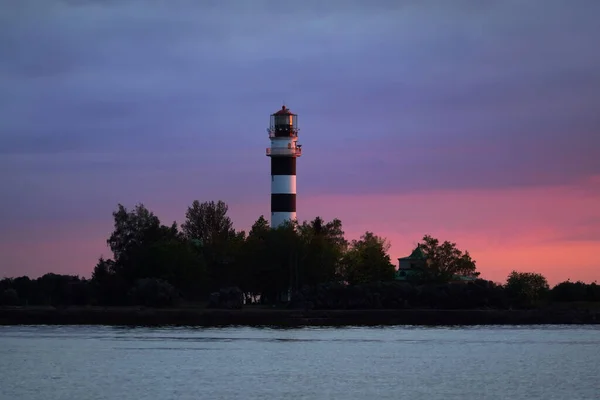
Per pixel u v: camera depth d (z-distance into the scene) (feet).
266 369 390.01
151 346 470.39
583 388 348.79
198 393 331.57
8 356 425.69
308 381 360.07
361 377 370.53
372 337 528.22
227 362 409.69
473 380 365.61
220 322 624.59
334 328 594.65
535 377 374.22
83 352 442.09
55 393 330.34
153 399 319.47
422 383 357.41
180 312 629.92
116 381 356.79
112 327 590.96
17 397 322.96
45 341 493.36
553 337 538.47
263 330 574.15
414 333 560.20
